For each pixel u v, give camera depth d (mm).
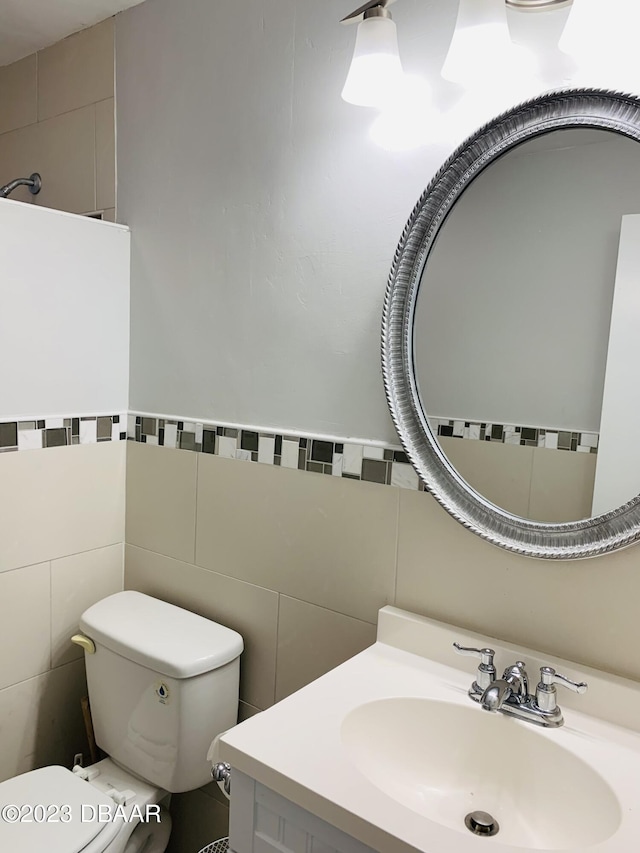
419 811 1049
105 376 1765
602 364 1064
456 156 1172
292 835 935
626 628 1086
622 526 1048
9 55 2006
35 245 1572
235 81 1516
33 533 1634
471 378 1198
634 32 1006
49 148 1964
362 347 1355
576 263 1083
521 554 1138
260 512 1541
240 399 1569
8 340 1537
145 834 1527
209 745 1485
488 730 1100
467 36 1010
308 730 1017
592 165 1057
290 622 1502
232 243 1554
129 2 1688
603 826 917
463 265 1197
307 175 1408
